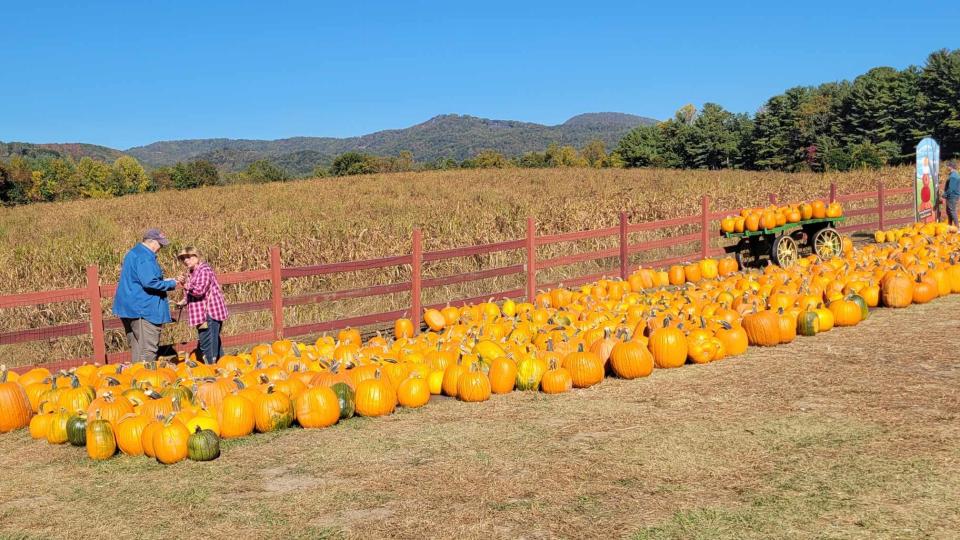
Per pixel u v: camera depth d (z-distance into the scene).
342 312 13.56
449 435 6.64
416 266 11.66
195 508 5.27
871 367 8.17
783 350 9.25
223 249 16.84
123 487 5.74
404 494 5.36
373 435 6.73
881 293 11.52
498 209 23.86
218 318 9.37
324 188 54.00
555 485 5.40
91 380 8.30
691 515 4.82
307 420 6.97
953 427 6.17
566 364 8.13
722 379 8.07
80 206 48.50
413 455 6.16
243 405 6.77
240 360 8.58
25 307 13.04
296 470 5.93
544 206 24.80
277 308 10.41
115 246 19.17
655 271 15.08
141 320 8.95
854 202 28.44
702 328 9.07
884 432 6.14
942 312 10.86
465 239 18.33
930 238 16.30
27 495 5.68
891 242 16.83
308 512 5.12
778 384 7.73
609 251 14.60
